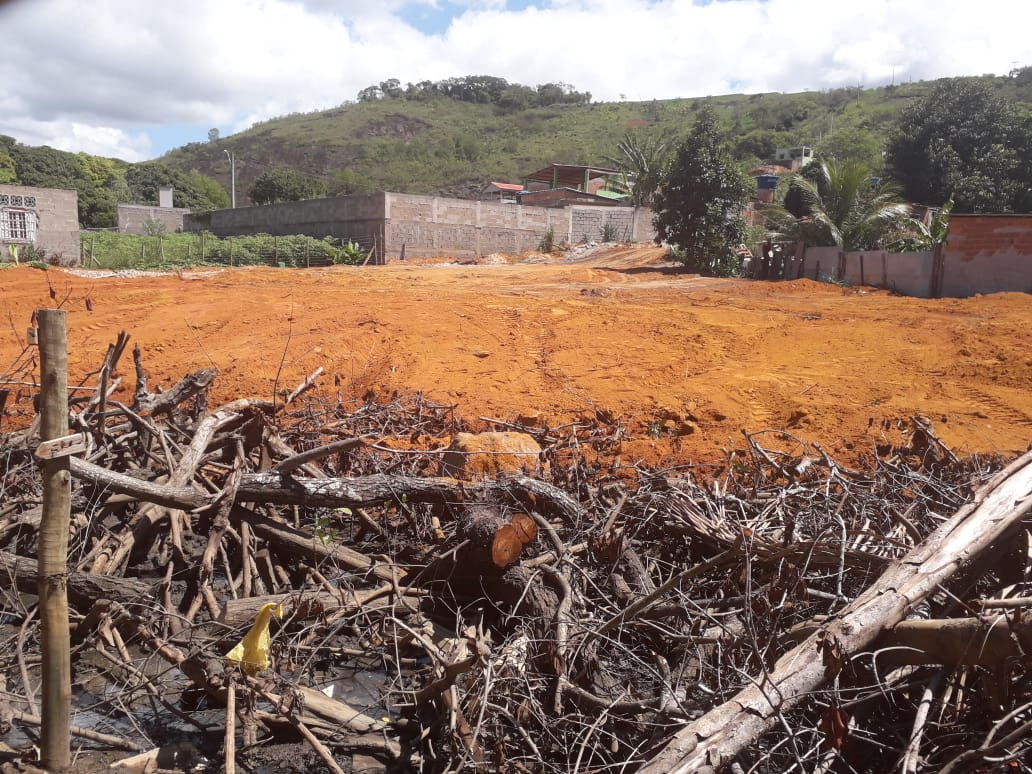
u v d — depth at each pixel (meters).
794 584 3.68
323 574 4.92
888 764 3.17
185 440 5.91
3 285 17.52
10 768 3.27
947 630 2.88
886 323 13.62
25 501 5.06
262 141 154.38
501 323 13.55
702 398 9.35
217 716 3.82
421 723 3.73
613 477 6.01
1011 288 19.33
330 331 12.74
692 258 28.75
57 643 3.18
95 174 78.94
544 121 152.12
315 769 3.47
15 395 8.34
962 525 3.49
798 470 5.54
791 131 110.94
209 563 4.57
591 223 45.25
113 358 5.36
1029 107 51.72
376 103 169.88
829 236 26.73
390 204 36.78
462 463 5.91
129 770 3.36
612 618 3.87
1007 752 2.70
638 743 3.33
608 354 11.66
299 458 4.92
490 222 40.88
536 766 3.28
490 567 4.37
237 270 25.83
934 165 42.88
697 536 4.57
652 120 145.00
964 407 8.88
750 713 2.79
